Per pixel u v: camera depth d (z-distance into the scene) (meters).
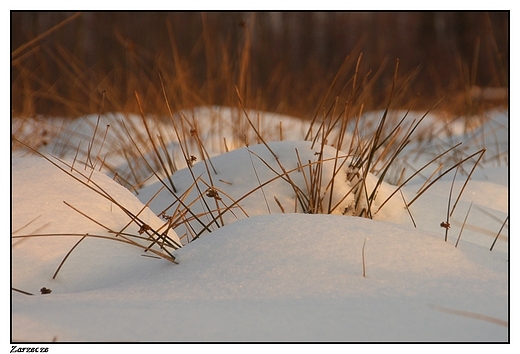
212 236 2.11
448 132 5.66
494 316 1.61
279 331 1.53
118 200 2.55
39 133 5.30
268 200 2.96
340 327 1.54
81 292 1.84
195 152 4.49
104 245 2.20
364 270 1.84
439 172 4.51
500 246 2.64
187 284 1.83
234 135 4.54
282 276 1.83
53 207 2.31
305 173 3.02
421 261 1.94
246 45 4.52
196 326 1.55
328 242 2.00
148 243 2.35
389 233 2.10
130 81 5.68
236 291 1.76
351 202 2.90
